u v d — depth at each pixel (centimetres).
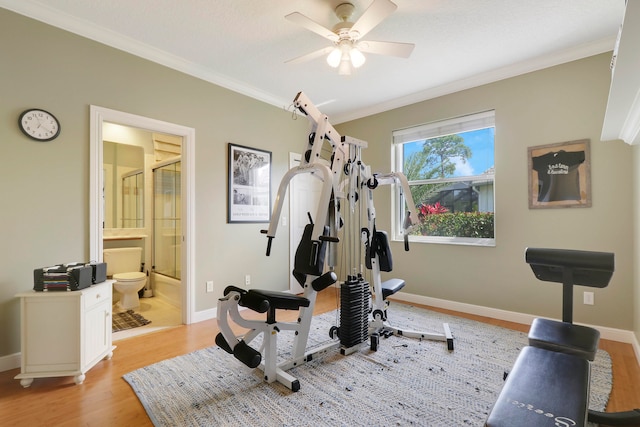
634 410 160
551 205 294
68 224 239
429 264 377
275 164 404
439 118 371
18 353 218
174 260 409
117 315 347
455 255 356
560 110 290
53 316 198
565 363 132
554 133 293
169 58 295
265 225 389
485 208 348
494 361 229
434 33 256
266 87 365
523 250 310
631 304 258
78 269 203
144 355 242
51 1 220
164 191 432
